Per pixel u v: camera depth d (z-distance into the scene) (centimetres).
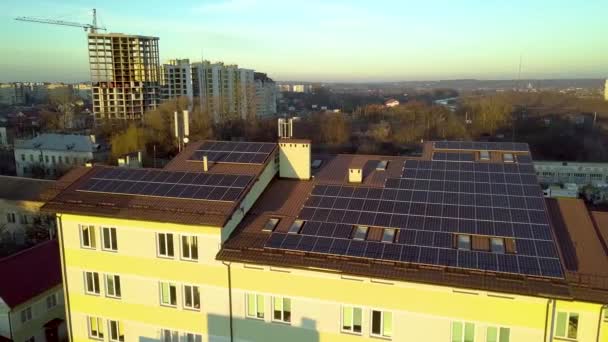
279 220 2555
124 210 2538
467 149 3069
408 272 2014
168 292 2558
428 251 2105
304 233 2353
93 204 2630
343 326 2238
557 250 2025
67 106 18262
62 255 2723
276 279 2298
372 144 12912
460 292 2000
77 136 11238
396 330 2133
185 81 17138
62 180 2986
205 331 2500
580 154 12431
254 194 2752
